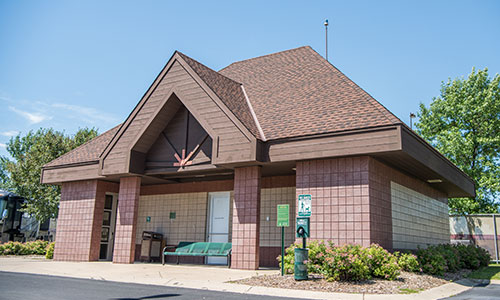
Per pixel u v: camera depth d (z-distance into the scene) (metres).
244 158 14.09
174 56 16.62
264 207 16.91
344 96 14.83
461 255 17.45
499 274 15.67
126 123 17.30
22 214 33.97
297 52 20.06
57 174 20.05
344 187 12.99
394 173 15.08
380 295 9.24
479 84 32.25
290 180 16.62
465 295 10.30
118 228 17.47
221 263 17.81
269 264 16.25
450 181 18.36
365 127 12.66
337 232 12.80
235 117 14.57
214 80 16.77
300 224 11.48
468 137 31.53
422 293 9.77
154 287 10.37
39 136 42.41
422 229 17.59
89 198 19.09
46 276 12.58
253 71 20.14
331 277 10.80
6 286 9.84
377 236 12.84
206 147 16.06
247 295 9.21
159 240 19.41
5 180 48.81
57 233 19.72
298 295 9.27
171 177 18.91
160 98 16.61
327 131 13.26
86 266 15.65
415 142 13.46
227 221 18.12
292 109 15.53
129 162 16.92
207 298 8.58
